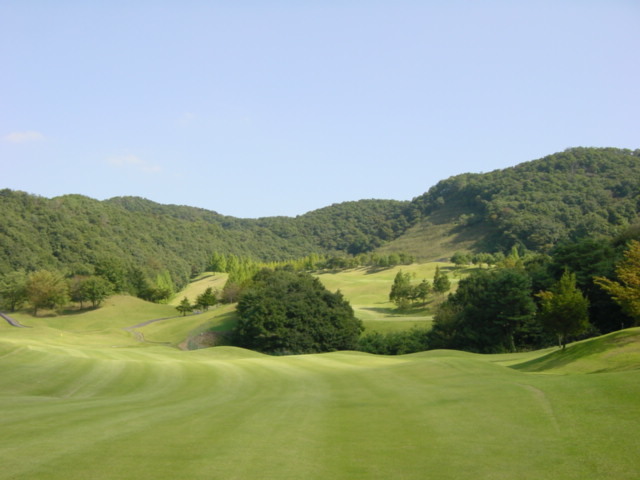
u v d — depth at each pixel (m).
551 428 11.28
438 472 8.59
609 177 198.25
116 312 106.19
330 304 79.25
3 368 26.55
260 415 14.89
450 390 18.47
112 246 156.88
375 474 8.59
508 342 64.62
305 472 8.78
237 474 8.69
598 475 8.10
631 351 27.83
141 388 24.61
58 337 67.56
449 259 180.50
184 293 161.75
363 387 21.97
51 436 11.86
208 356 47.75
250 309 73.88
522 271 79.88
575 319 35.56
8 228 134.00
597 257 60.72
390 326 81.06
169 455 9.98
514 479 8.12
